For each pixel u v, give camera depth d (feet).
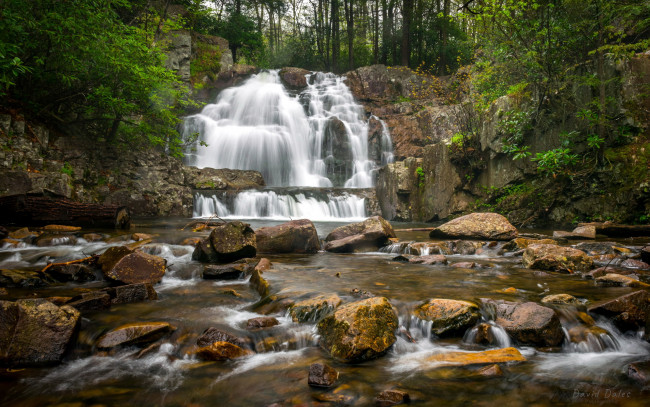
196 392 7.92
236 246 20.21
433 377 8.51
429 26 92.12
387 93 81.46
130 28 41.39
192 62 75.51
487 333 10.59
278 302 12.84
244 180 53.78
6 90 36.73
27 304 9.63
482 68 53.21
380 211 50.14
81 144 41.60
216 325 11.20
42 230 26.68
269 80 82.07
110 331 10.23
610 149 35.22
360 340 9.48
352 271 18.13
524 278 17.06
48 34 33.68
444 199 44.57
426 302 12.18
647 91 34.09
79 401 7.54
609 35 35.68
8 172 31.68
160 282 16.48
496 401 7.48
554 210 38.58
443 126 62.95
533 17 38.73
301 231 24.25
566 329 11.10
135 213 42.32
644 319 11.25
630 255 21.56
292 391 7.92
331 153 66.39
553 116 37.68
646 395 7.70
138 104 44.16
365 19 108.37
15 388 7.99
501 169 41.16
